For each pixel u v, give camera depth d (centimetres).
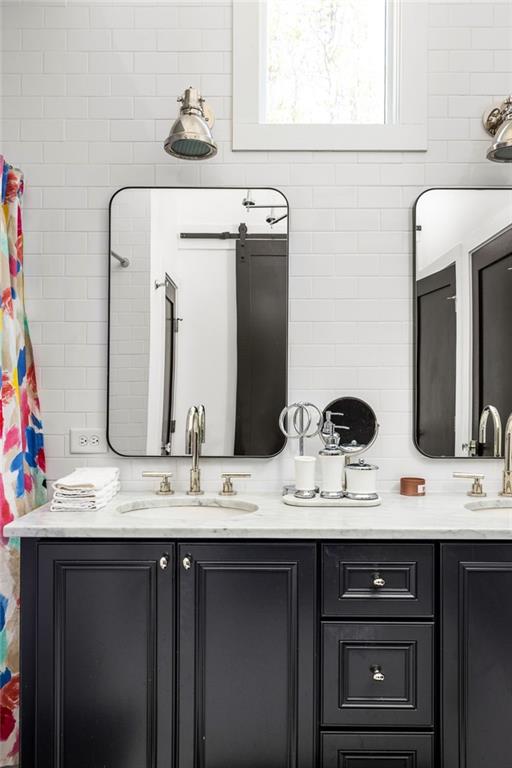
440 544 175
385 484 234
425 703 174
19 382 220
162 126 234
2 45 234
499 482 234
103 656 176
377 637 175
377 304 234
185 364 232
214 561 175
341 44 244
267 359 232
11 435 209
